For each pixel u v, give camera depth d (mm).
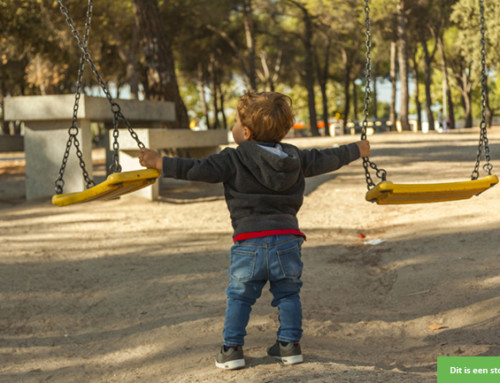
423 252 5336
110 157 11656
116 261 5750
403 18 31266
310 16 31859
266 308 4082
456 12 29438
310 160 2928
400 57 31594
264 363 2881
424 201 3285
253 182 2750
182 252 6016
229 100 59688
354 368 2643
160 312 4195
